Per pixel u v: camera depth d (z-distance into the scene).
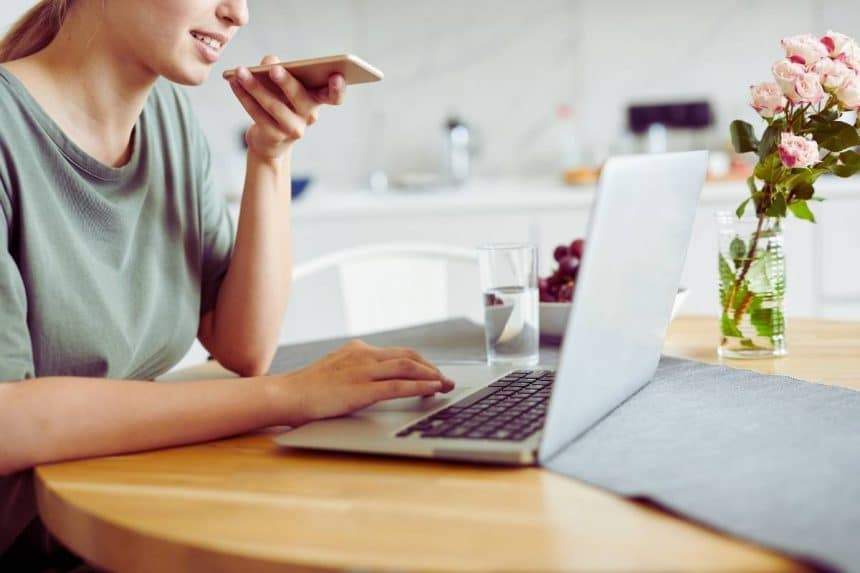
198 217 1.26
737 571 0.53
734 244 1.15
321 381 0.91
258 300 1.25
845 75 1.08
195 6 1.00
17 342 0.92
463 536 0.60
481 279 1.17
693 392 0.95
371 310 1.93
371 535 0.61
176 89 1.30
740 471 0.69
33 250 1.00
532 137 3.47
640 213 0.78
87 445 0.84
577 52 3.41
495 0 3.41
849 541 0.55
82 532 0.70
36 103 1.03
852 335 1.29
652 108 3.32
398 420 0.87
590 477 0.70
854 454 0.72
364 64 0.96
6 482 0.88
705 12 3.34
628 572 0.54
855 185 2.83
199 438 0.88
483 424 0.81
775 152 1.12
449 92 3.48
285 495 0.71
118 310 1.10
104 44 1.05
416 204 2.92
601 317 0.76
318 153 3.52
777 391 0.94
